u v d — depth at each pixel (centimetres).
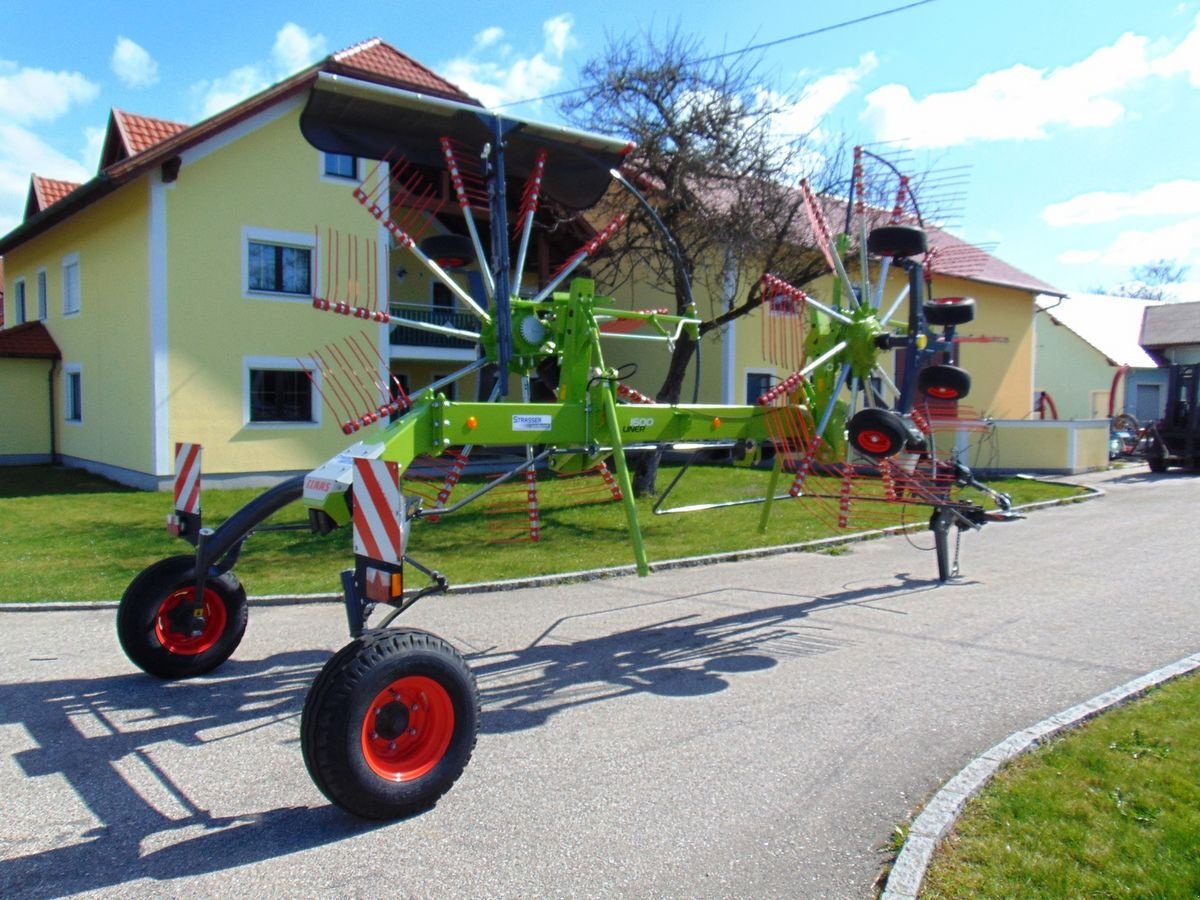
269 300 1770
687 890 317
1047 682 544
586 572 889
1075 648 619
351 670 363
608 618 728
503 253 561
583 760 437
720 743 457
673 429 619
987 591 817
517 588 846
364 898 314
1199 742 428
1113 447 2477
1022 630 673
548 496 1389
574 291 573
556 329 594
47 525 1259
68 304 2127
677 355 1386
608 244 1460
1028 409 2838
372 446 471
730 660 607
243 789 407
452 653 394
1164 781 383
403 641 380
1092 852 325
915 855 326
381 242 1889
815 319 705
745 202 1378
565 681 565
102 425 1925
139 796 400
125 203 1756
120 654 625
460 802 392
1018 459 2055
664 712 505
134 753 448
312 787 410
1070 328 3231
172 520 572
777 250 1383
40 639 664
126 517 1339
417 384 2289
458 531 1147
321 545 1063
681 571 933
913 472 721
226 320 1723
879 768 421
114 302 1838
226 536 521
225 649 584
